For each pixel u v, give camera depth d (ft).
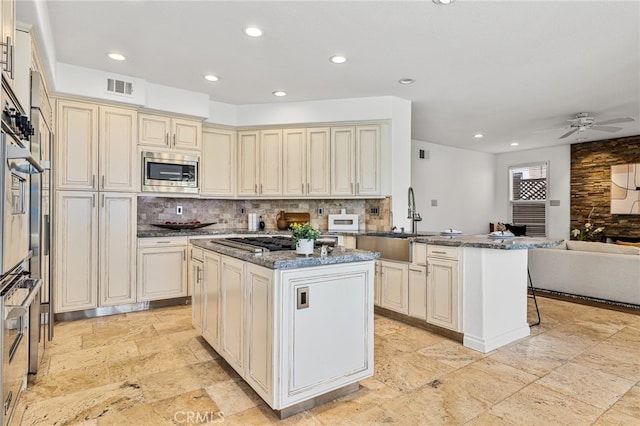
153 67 11.93
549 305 14.14
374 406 6.89
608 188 23.13
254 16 8.75
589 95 14.64
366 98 14.94
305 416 6.54
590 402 7.02
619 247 14.21
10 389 5.15
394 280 12.15
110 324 11.64
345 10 8.46
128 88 12.66
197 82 13.32
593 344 10.09
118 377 8.00
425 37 9.74
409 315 11.60
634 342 10.25
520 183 27.96
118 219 12.68
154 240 13.39
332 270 6.84
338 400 7.09
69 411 6.64
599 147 23.58
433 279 10.84
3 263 4.63
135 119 13.07
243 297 7.33
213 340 8.89
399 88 13.84
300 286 6.44
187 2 8.18
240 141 16.28
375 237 13.03
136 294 13.01
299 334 6.44
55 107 11.69
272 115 15.78
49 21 8.97
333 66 11.75
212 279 8.96
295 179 15.81
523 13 8.52
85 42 10.14
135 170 13.02
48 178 9.50
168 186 14.02
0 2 5.00
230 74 12.51
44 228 9.23
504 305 10.10
